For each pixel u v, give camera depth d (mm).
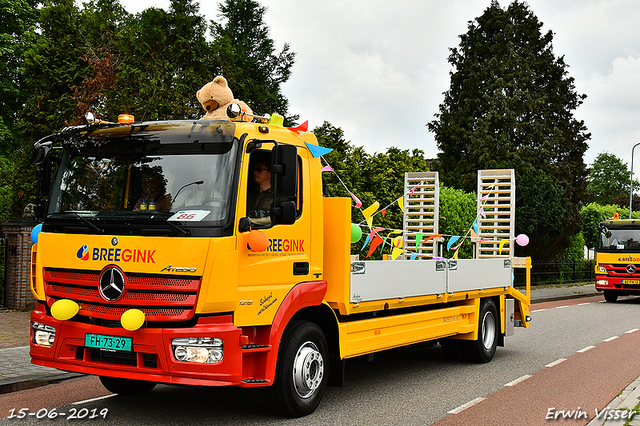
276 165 5074
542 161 31969
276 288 5398
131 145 5363
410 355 9773
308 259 5828
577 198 33438
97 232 5062
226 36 15805
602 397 6816
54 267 5277
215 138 5137
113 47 14469
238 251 5020
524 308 10422
